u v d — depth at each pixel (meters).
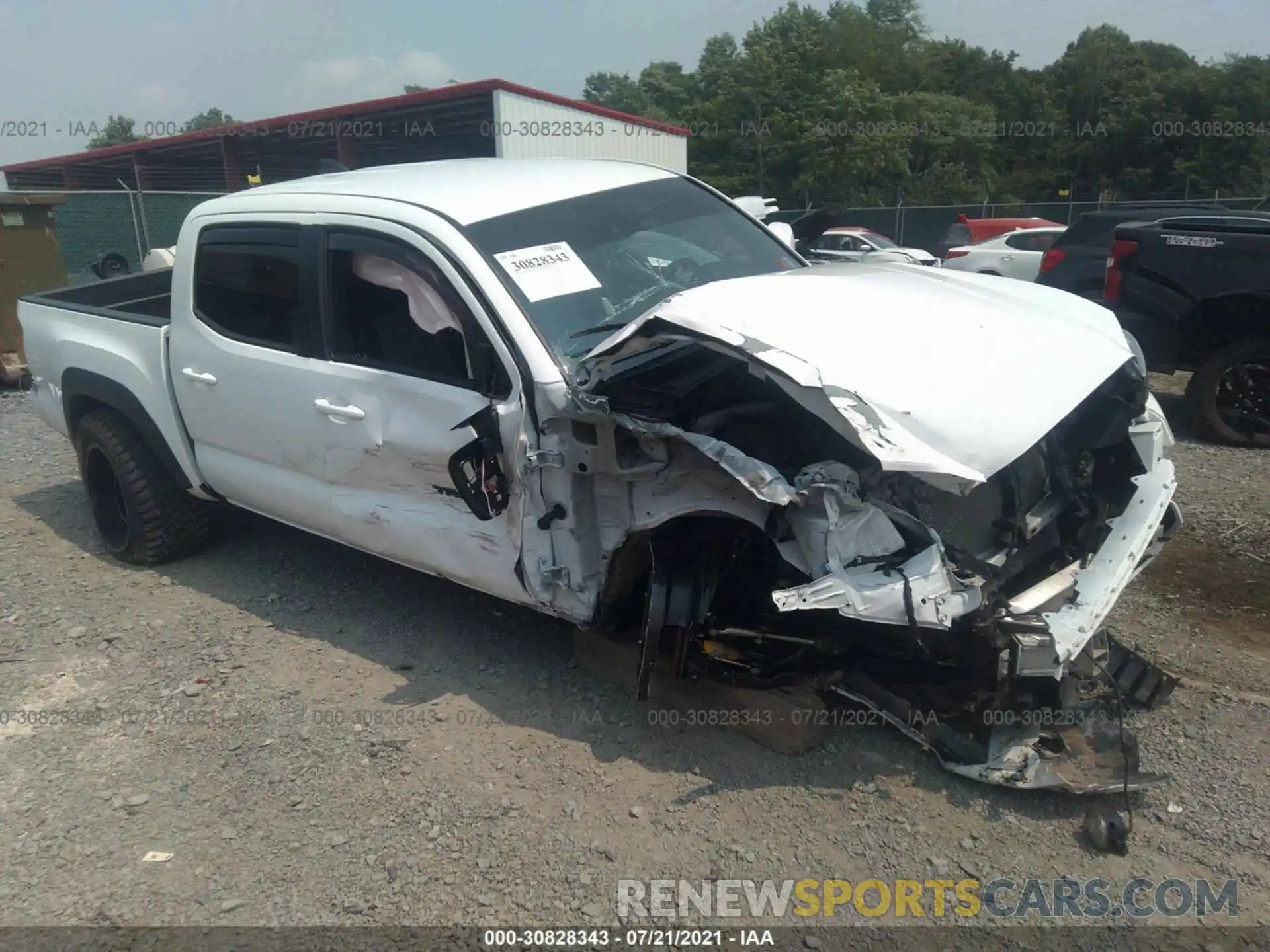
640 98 55.00
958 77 59.06
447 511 3.72
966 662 2.97
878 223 31.14
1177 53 68.75
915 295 3.57
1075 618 2.94
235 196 4.57
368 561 5.18
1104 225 9.19
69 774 3.46
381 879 2.88
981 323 3.37
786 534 2.90
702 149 42.59
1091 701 3.38
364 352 3.85
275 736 3.62
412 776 3.33
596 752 3.41
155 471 5.07
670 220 4.25
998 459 2.79
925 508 2.97
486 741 3.51
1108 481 3.57
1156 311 6.86
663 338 2.99
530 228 3.79
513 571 3.54
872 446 2.64
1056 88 55.88
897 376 2.91
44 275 10.25
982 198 45.69
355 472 3.95
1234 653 3.85
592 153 21.42
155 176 30.02
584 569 3.36
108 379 4.99
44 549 5.55
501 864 2.91
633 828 3.03
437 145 25.30
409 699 3.80
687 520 3.26
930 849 2.88
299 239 4.04
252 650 4.26
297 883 2.88
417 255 3.64
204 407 4.55
